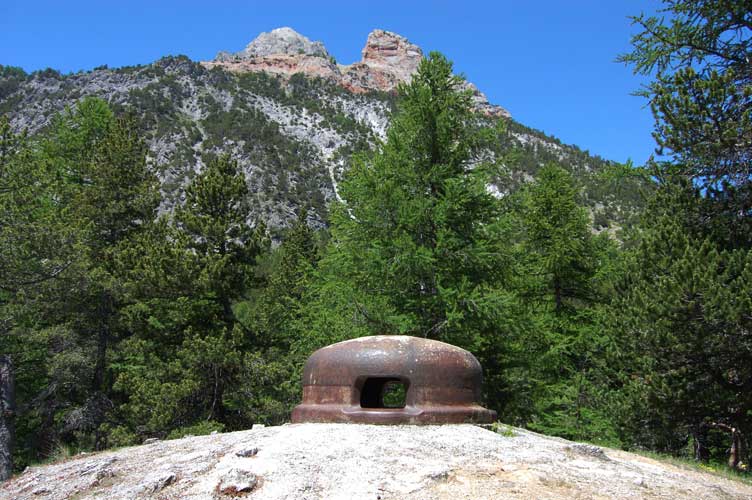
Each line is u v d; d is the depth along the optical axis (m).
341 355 8.85
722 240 15.78
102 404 24.08
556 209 23.56
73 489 6.65
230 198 25.58
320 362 9.02
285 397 23.83
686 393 14.31
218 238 24.55
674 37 16.69
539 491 5.91
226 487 5.86
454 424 8.46
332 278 17.58
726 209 15.56
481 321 15.96
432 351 8.84
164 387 21.06
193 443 8.09
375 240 16.06
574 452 7.78
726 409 14.62
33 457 24.06
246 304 41.16
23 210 20.06
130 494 6.06
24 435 25.42
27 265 18.55
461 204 16.31
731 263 14.02
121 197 27.77
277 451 6.82
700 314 13.62
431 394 8.52
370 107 197.12
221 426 21.00
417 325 15.94
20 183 20.33
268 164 131.12
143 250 24.12
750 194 15.19
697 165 15.93
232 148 135.88
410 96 17.17
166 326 23.45
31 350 23.44
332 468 6.27
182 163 123.56
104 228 27.17
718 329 13.59
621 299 17.31
